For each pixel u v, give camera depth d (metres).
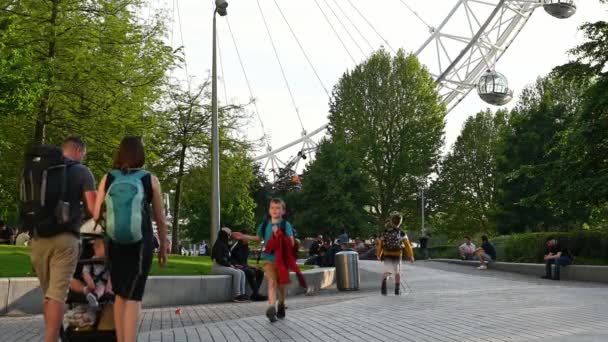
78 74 26.17
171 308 16.14
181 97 46.38
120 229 6.84
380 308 13.45
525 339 8.50
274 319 11.41
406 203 70.38
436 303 14.38
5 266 17.28
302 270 23.83
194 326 10.92
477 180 74.56
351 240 69.38
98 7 27.61
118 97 27.55
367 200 68.25
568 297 15.57
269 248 11.74
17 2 26.00
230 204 75.81
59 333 7.70
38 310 14.23
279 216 11.98
